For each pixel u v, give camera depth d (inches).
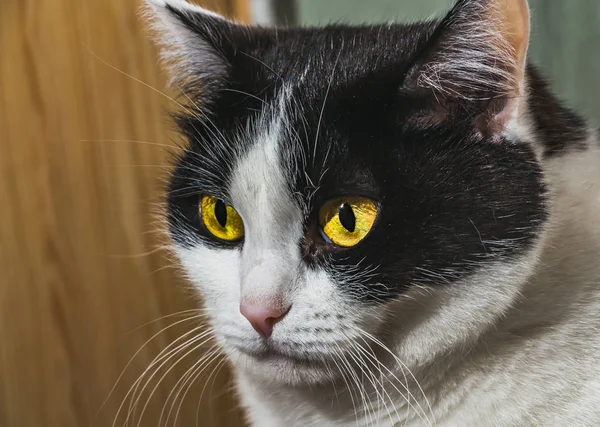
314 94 13.9
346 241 13.5
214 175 14.4
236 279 14.4
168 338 21.7
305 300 13.5
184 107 15.7
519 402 14.1
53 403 23.5
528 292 14.0
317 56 14.6
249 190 13.7
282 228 13.6
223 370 20.5
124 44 20.6
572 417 14.0
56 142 21.8
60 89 21.4
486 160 13.6
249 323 13.9
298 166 13.5
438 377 14.2
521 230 13.5
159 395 21.4
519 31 12.9
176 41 15.3
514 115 13.4
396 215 13.4
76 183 21.9
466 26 13.2
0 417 24.2
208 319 16.5
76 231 22.1
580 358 14.1
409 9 20.6
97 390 22.8
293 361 14.0
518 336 14.1
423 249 13.4
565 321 14.2
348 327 13.6
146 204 21.3
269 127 13.9
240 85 14.5
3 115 22.0
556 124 14.9
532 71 15.0
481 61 13.4
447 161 13.6
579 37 20.2
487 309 13.6
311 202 13.5
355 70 14.0
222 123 14.6
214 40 14.9
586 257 14.4
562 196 14.3
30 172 22.1
